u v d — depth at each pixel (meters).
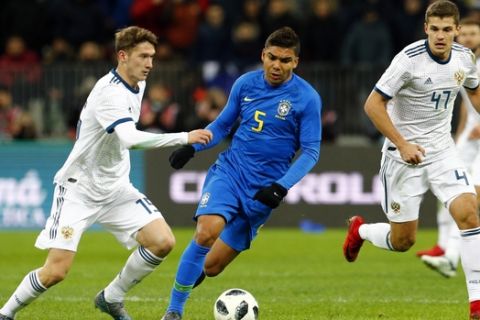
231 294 31.05
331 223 67.56
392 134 32.12
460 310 34.97
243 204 31.86
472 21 42.88
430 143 33.47
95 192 30.22
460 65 32.94
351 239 38.56
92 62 71.38
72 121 70.31
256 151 32.09
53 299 37.75
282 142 32.16
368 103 32.62
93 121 29.73
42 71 71.00
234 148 32.47
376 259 52.34
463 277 44.97
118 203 30.73
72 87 71.06
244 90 32.53
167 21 77.25
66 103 70.88
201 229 30.97
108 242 61.22
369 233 37.38
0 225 67.88
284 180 30.81
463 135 47.00
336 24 74.00
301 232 66.12
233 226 32.56
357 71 70.69
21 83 71.06
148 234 30.45
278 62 31.45
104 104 29.33
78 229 29.98
